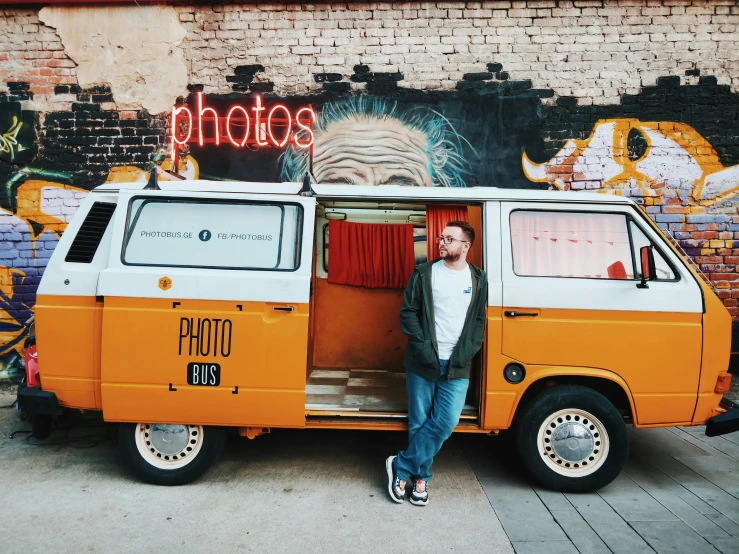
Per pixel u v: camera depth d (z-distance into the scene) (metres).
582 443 3.48
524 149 5.93
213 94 6.00
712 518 3.23
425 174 5.95
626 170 5.87
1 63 5.93
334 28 5.95
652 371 3.42
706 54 5.81
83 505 3.30
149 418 3.45
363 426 3.52
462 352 3.20
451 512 3.28
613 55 5.86
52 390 3.48
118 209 3.53
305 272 3.47
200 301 3.43
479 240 4.16
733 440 4.54
